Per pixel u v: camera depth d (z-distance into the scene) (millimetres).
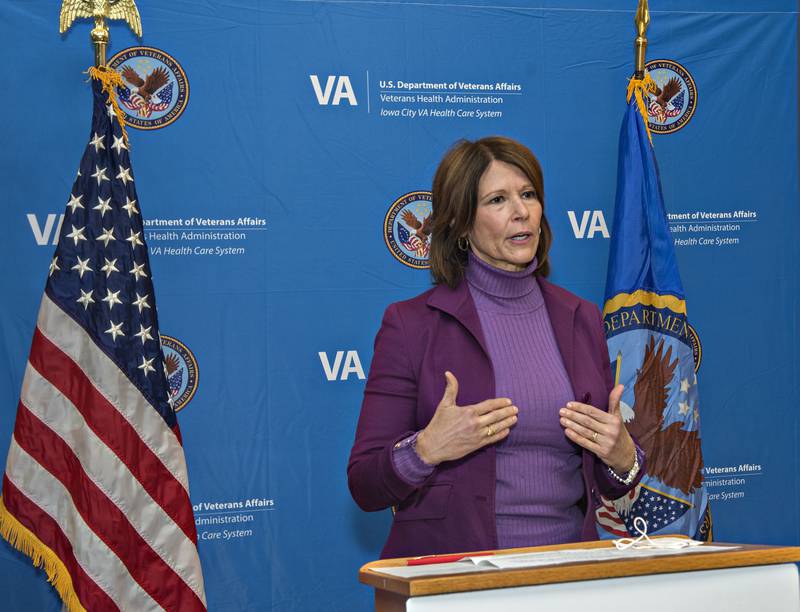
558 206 3314
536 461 1990
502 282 2113
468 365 2031
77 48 2992
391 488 1887
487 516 1923
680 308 3121
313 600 3100
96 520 2664
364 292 3182
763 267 3428
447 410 1833
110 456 2697
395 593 1441
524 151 2117
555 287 2219
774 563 1494
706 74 3416
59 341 2721
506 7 3289
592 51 3346
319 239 3154
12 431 2920
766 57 3418
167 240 3049
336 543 3123
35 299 2949
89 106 2998
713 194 3402
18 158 2953
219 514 3057
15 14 2961
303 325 3135
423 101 3232
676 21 3404
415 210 3221
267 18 3129
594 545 1754
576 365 2082
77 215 2795
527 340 2092
